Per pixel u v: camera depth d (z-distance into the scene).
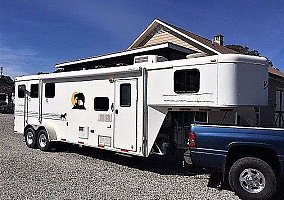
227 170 6.03
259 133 5.69
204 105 6.57
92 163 8.63
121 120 8.12
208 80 6.52
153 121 7.52
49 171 7.49
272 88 16.03
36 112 11.17
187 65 6.86
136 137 7.75
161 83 7.32
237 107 6.36
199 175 7.42
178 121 7.64
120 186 6.32
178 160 9.16
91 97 9.01
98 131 8.77
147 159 9.30
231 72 6.32
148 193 5.89
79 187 6.16
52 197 5.48
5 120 24.27
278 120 14.84
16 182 6.43
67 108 9.87
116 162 8.83
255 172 5.64
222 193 6.01
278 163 5.65
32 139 11.11
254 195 5.56
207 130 6.11
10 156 9.40
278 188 6.52
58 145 10.89
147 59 7.87
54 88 10.40
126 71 7.93
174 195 5.80
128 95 7.96
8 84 61.59
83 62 12.63
